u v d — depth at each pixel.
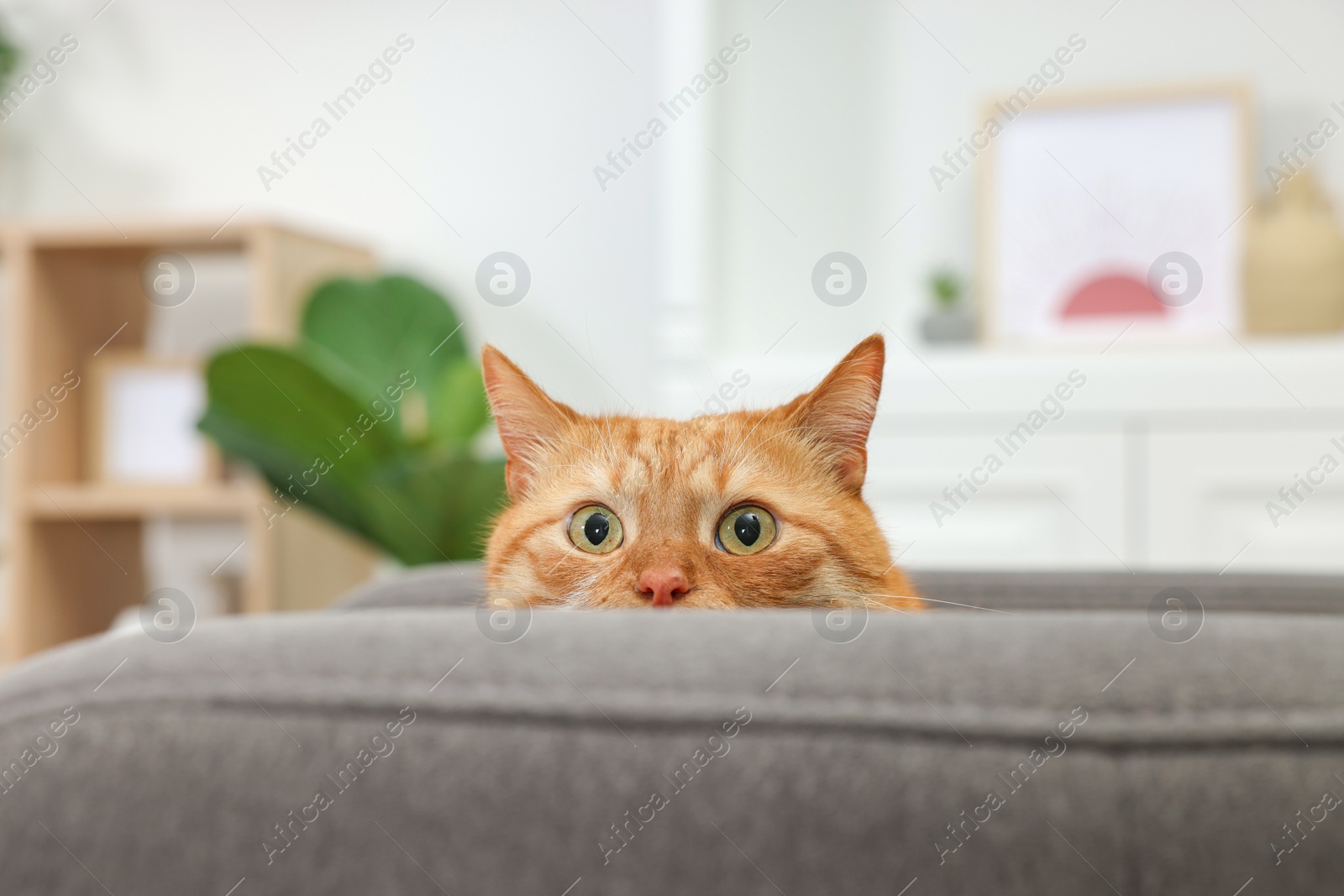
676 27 2.42
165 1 2.96
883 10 2.71
